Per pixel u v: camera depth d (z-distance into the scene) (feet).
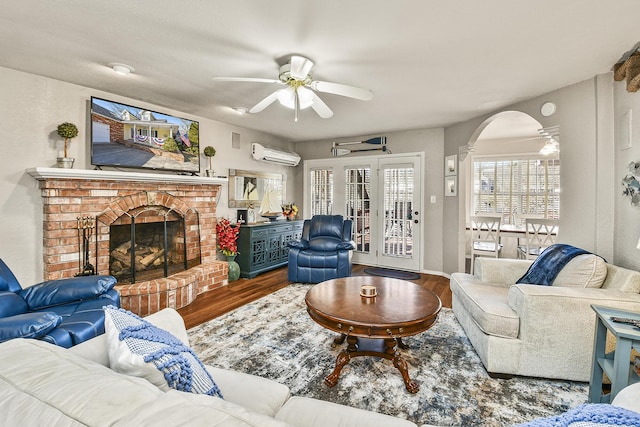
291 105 8.79
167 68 8.46
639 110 7.22
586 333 6.11
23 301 6.08
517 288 6.68
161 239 12.01
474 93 10.16
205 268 12.47
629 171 7.57
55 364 2.36
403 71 8.45
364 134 17.48
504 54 7.43
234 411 1.90
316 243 14.14
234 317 9.71
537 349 6.31
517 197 18.99
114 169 10.70
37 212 8.94
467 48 7.14
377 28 6.33
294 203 20.18
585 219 8.82
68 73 8.83
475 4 5.51
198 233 12.92
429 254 15.99
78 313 6.00
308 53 7.45
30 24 6.28
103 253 9.85
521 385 6.27
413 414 5.40
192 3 5.57
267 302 11.14
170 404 1.92
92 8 5.73
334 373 6.31
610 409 1.69
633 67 7.18
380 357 6.64
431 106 11.62
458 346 7.92
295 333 8.59
